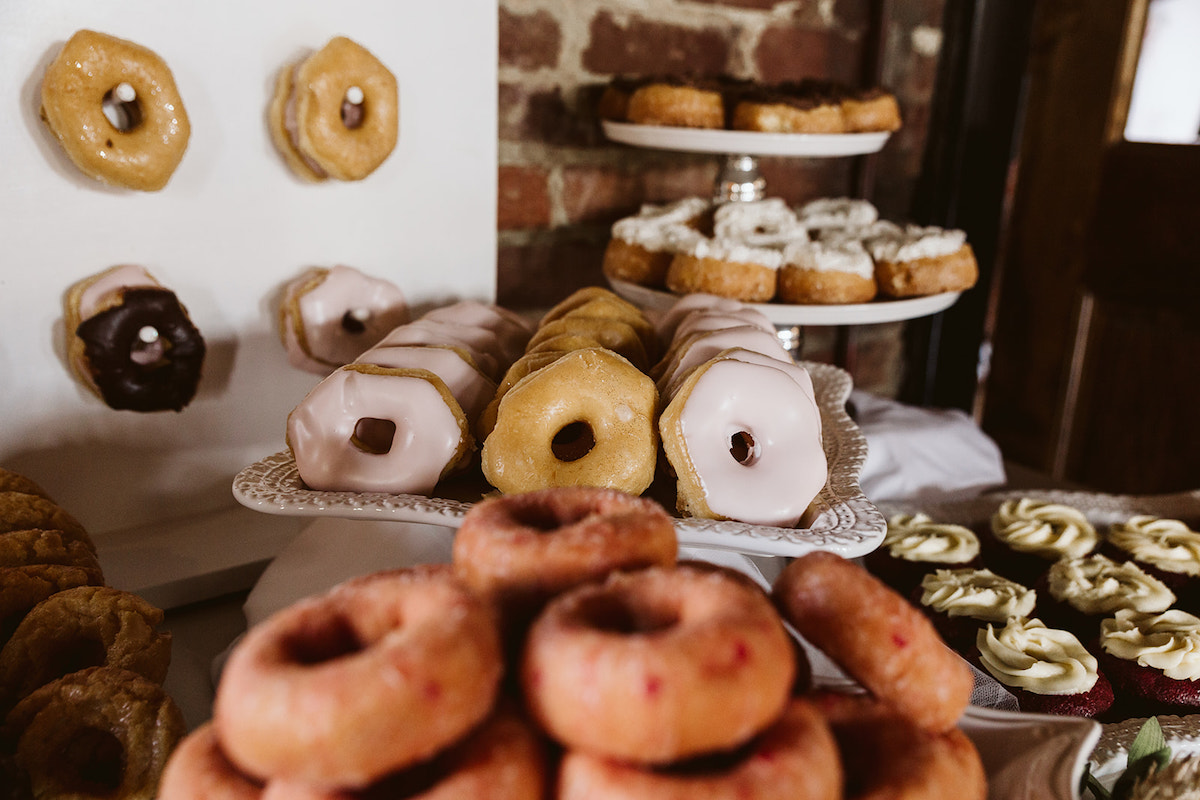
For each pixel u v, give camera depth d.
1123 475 1.45
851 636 0.33
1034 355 1.55
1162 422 1.38
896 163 1.45
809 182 1.35
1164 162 1.31
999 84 1.44
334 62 0.70
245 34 0.69
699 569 0.35
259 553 0.71
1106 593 0.72
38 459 0.68
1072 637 0.65
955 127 1.46
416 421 0.55
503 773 0.27
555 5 1.01
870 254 1.02
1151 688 0.62
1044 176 1.47
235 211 0.72
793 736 0.28
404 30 0.77
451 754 0.28
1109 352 1.44
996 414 1.64
